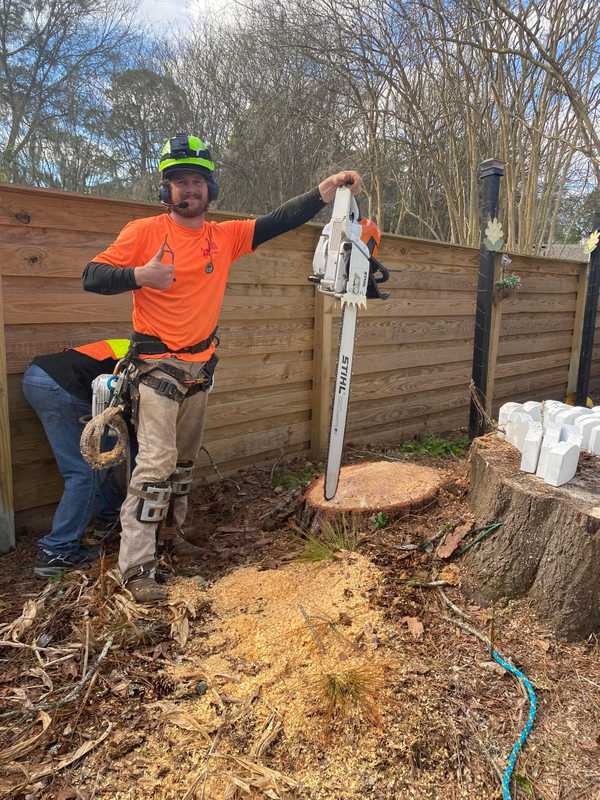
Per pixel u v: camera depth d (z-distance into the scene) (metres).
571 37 7.26
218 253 2.64
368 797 1.70
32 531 3.19
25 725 1.93
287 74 11.34
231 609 2.47
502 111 7.51
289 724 1.90
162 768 1.78
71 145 14.25
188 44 14.09
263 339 4.12
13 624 2.38
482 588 2.50
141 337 2.57
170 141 2.47
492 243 4.64
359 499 3.03
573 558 2.29
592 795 1.73
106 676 2.13
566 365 7.25
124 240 2.47
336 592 2.50
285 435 4.46
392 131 9.53
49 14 13.70
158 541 2.94
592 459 2.81
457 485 3.18
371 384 4.96
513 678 2.12
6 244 2.81
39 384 2.75
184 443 2.89
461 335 5.67
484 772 1.79
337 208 2.66
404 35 8.30
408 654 2.19
